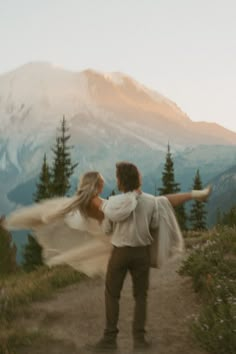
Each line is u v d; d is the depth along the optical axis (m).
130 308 8.42
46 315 8.13
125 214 6.00
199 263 9.38
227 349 6.16
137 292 6.26
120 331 7.28
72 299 9.30
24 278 12.77
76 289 10.06
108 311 6.32
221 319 6.62
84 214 6.23
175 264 11.27
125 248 6.12
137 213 6.10
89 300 9.11
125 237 6.11
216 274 8.84
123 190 6.18
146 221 6.11
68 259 6.43
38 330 7.16
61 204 6.23
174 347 6.47
